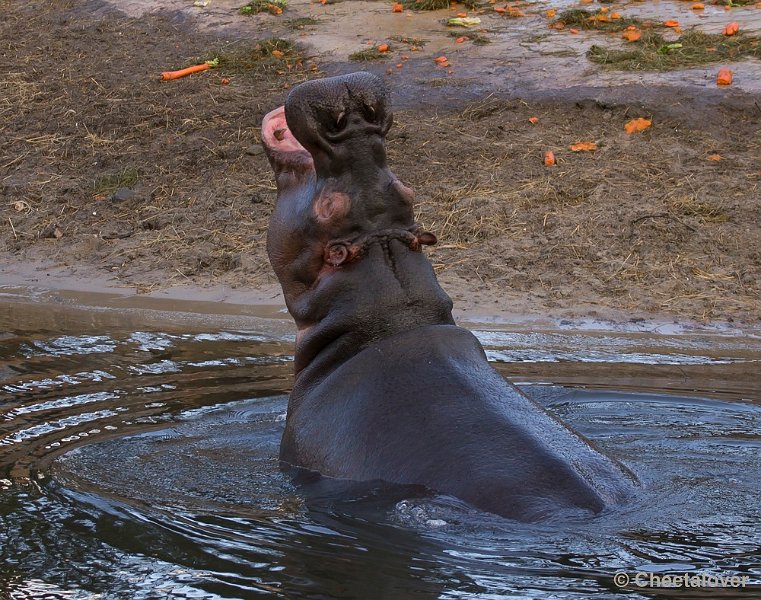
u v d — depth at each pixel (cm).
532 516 740
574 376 1340
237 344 1519
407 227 940
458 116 2597
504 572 685
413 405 846
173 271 2050
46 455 992
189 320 1711
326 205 926
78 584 703
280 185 988
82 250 2202
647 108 2511
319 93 908
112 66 3216
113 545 765
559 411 1144
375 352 898
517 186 2244
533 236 2048
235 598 673
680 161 2306
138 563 732
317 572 704
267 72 3022
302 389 953
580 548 714
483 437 803
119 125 2775
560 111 2572
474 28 3189
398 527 765
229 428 1081
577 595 651
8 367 1361
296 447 921
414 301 921
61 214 2377
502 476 770
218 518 812
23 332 1598
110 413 1141
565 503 750
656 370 1384
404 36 3158
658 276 1891
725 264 1930
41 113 2906
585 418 1113
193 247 2144
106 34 3519
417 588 671
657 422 1098
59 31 3609
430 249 2030
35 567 731
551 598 648
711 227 2047
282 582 692
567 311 1747
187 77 3048
